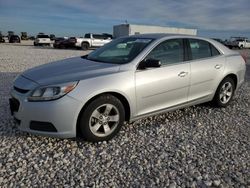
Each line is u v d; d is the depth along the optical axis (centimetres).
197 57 521
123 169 341
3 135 424
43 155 368
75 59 505
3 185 302
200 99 530
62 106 366
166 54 473
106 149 390
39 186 303
